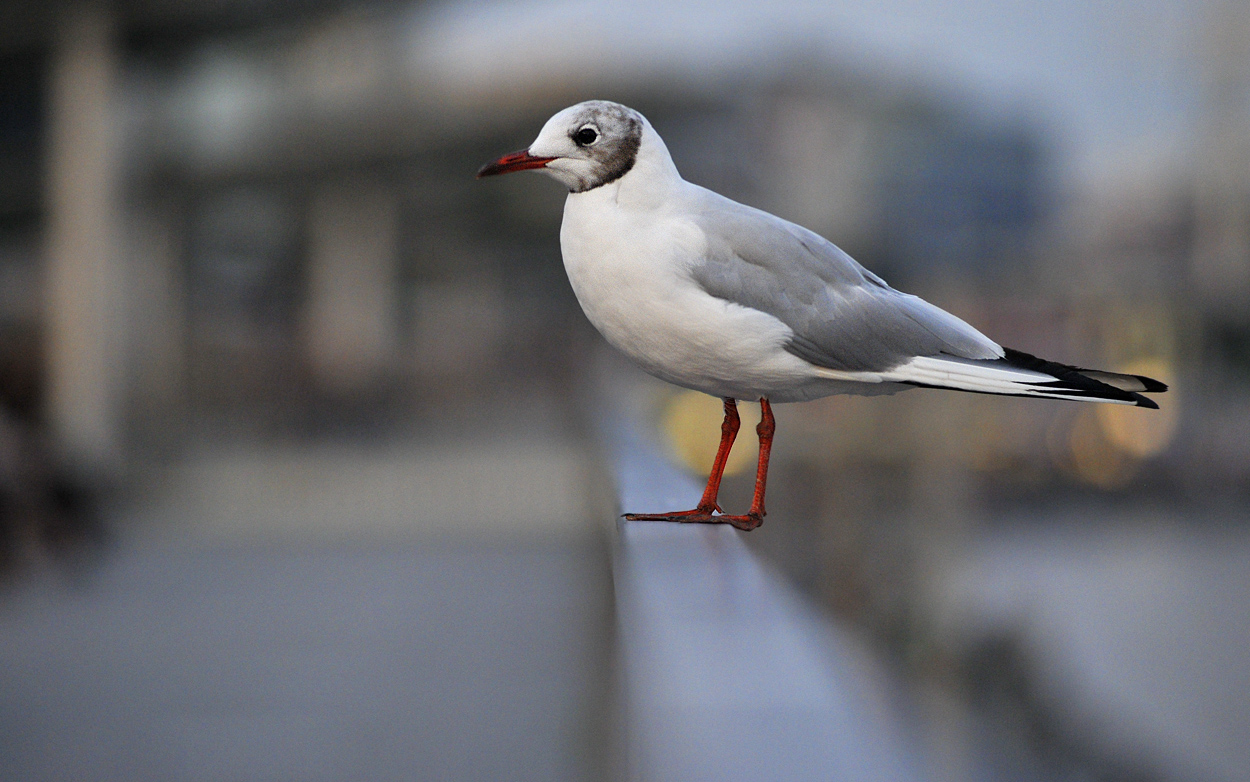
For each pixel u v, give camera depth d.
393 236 31.64
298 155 26.61
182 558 13.08
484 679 7.49
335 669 7.84
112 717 6.77
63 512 12.59
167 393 25.36
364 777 5.66
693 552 2.68
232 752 6.10
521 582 11.32
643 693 1.41
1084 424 24.23
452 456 21.92
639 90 26.38
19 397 16.78
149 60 22.45
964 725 11.18
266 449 23.08
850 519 13.20
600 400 19.56
